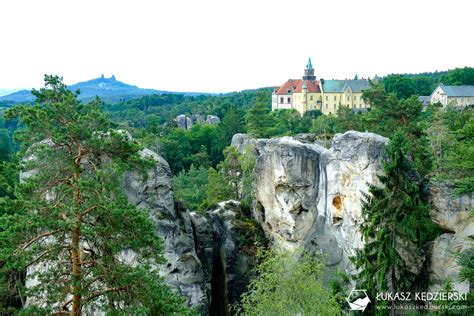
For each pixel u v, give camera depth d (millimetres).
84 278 19062
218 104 169625
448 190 35312
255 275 43375
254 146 55938
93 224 19047
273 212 44062
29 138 19641
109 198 19141
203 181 78938
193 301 36500
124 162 20312
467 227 34750
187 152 101000
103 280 18891
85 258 19719
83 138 19672
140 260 20188
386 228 33375
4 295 18281
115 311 18156
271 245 44875
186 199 69438
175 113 164250
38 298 18984
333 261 40344
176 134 103125
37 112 19203
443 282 34594
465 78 131500
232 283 43906
